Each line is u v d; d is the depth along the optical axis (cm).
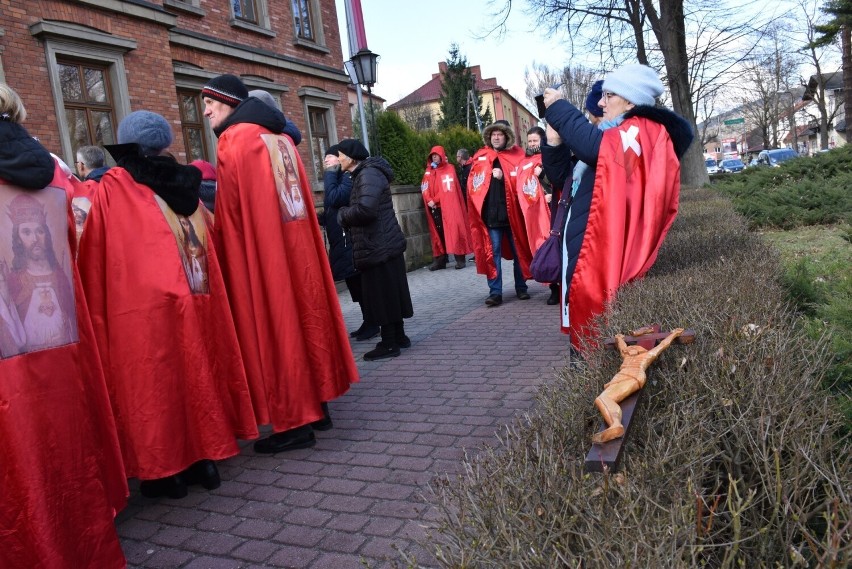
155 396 321
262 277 377
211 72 1354
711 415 190
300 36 1697
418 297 995
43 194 268
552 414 196
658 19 1988
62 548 250
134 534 309
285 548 282
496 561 130
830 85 5331
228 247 376
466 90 6072
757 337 233
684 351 229
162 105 1153
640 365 201
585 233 371
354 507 312
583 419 191
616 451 156
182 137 1195
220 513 322
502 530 131
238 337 375
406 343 633
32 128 947
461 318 771
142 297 322
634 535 128
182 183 341
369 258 590
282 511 317
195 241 350
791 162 1334
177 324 330
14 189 256
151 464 320
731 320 251
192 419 337
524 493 147
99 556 264
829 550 121
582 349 316
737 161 6097
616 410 172
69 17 992
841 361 263
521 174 787
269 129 389
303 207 396
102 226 323
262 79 1509
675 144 390
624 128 369
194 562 279
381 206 591
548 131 429
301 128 1661
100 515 266
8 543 241
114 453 291
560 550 131
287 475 360
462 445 374
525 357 560
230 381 362
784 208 1041
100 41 1030
